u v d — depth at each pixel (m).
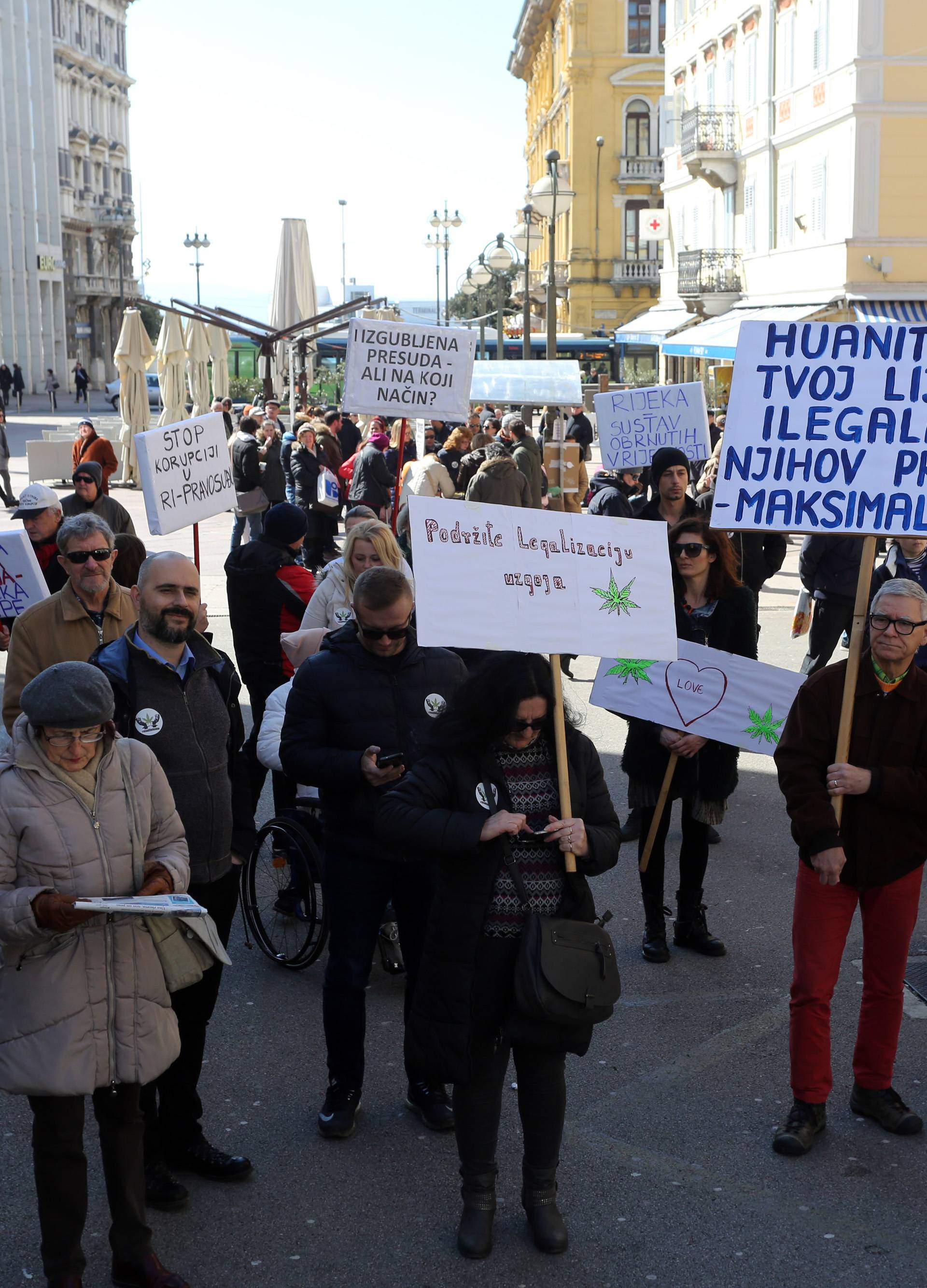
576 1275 4.01
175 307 23.45
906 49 28.11
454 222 44.69
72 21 89.50
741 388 4.98
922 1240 4.17
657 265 64.88
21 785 3.77
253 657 7.64
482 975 4.04
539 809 4.12
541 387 17.05
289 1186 4.47
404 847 4.06
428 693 4.93
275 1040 5.54
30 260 80.25
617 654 4.41
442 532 4.29
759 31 34.28
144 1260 3.88
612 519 4.49
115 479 30.42
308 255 26.44
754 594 6.52
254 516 18.64
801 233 31.80
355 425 27.06
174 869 3.90
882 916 4.74
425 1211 4.33
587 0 63.44
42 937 3.70
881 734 4.65
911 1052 5.40
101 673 3.78
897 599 4.55
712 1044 5.48
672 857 7.75
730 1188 4.45
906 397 4.88
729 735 6.04
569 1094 5.08
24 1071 3.69
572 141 64.31
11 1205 4.37
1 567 6.49
